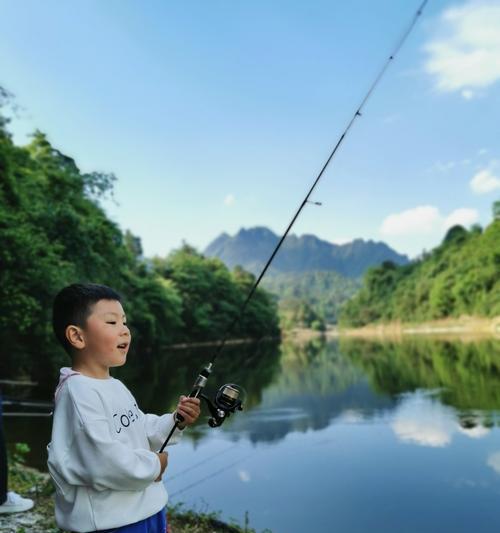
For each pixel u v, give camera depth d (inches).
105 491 61.2
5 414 383.6
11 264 545.6
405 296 3796.8
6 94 608.1
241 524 183.6
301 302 5772.6
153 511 64.2
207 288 2410.2
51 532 129.6
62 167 887.1
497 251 2797.7
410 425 359.3
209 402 74.4
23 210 642.2
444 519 189.5
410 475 244.1
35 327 601.0
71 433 61.8
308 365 995.9
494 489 221.3
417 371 757.3
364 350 1539.1
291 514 195.5
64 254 728.3
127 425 66.0
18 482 183.2
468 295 2938.0
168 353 1561.3
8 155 651.5
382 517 193.5
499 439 303.3
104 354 66.4
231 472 252.8
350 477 243.1
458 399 461.4
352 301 4938.5
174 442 72.8
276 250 89.9
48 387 600.7
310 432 350.0
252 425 376.8
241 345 2228.1
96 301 67.1
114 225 994.7
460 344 1501.0
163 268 2356.1
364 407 448.8
